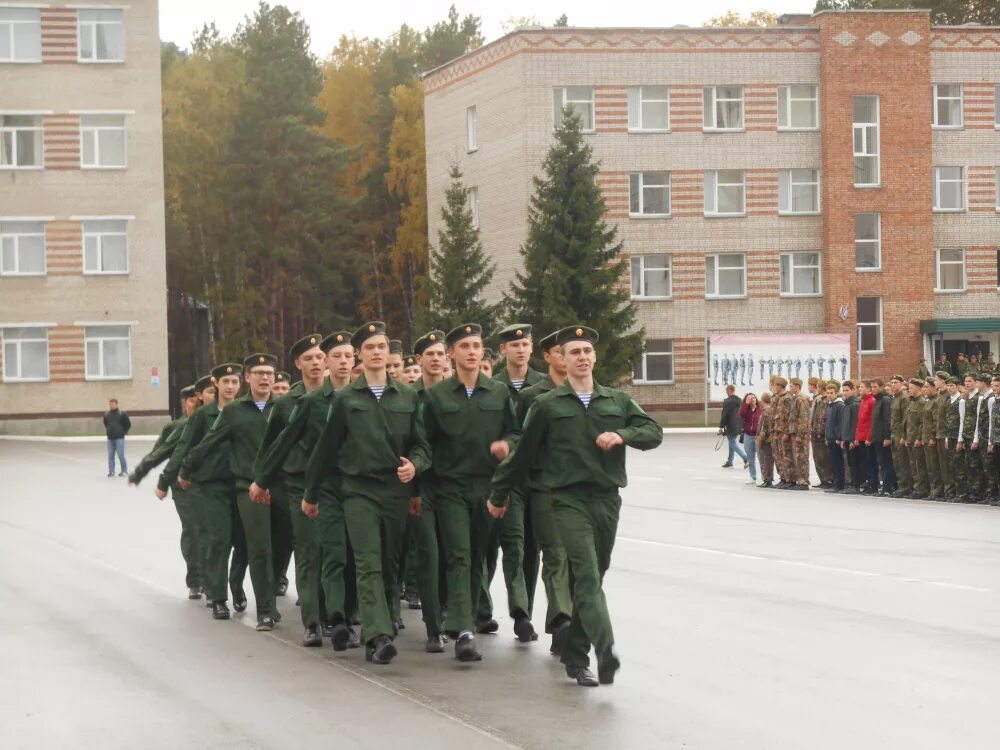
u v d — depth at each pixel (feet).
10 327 196.44
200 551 49.49
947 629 40.88
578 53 199.93
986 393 86.28
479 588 41.04
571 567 33.94
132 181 199.41
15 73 197.36
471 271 194.49
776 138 203.41
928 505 84.84
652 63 201.16
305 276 265.54
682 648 38.47
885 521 74.23
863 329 204.03
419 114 269.85
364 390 37.96
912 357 204.44
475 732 29.63
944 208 208.44
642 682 34.27
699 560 57.82
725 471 116.57
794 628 41.37
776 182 203.51
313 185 260.42
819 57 203.62
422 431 38.37
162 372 199.72
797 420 98.32
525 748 28.19
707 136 202.39
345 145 278.67
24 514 85.76
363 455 37.76
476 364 38.81
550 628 38.86
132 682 35.58
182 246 254.47
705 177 203.10
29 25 197.98
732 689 33.30
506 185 204.64
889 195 203.41
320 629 42.16
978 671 34.96
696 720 30.30
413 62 300.40
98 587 53.83
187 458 46.65
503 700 32.73
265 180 255.09
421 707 32.19
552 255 184.75
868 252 204.03
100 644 41.27
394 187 271.90
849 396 94.63
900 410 90.58
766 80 203.41
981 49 208.33
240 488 44.78
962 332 204.44
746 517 77.20
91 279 198.29
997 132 208.95
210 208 256.73
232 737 29.68
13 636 42.65
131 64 199.62
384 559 39.09
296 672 36.70
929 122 204.13
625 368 184.85
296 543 42.37
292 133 258.16
